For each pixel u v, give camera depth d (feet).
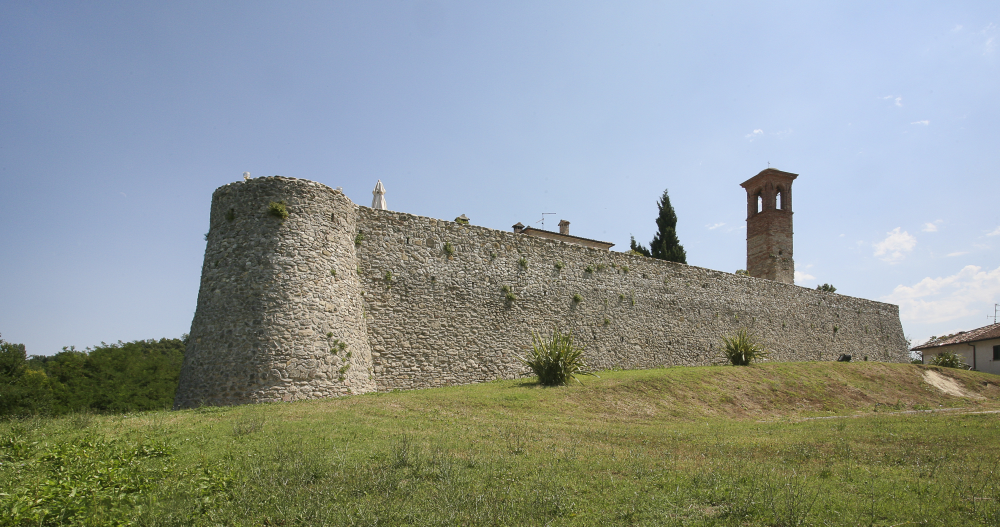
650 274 110.52
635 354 103.09
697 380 84.12
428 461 33.37
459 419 50.88
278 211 62.18
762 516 25.84
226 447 36.04
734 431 54.29
